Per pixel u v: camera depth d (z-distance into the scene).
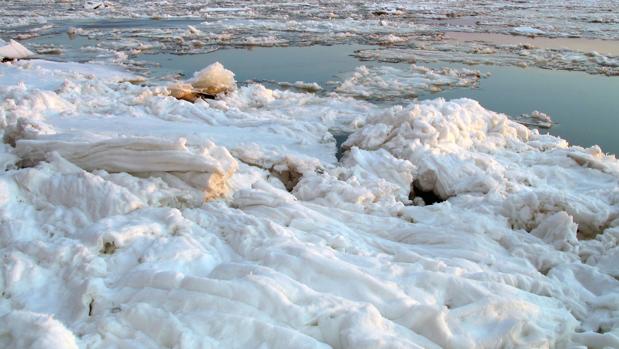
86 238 5.70
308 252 5.32
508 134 11.70
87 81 15.26
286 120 12.60
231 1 47.62
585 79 18.48
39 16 35.91
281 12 38.47
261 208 7.14
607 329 4.91
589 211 7.24
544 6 40.28
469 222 6.97
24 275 5.13
